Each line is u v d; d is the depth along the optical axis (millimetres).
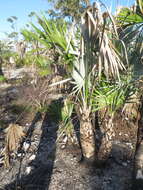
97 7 1540
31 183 2367
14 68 11203
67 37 1972
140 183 1999
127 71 1991
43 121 4379
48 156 2943
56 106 3301
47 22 1971
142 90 2037
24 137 3564
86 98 2229
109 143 2488
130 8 1891
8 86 7867
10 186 2326
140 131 2043
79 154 2918
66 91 2727
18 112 4918
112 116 2379
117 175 2441
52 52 2348
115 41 1907
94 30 1598
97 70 1944
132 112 3461
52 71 3529
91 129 2428
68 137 3197
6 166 2656
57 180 2395
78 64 2045
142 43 1899
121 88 2049
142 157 1996
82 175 2461
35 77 4660
